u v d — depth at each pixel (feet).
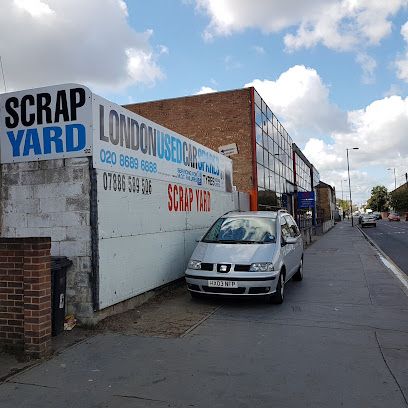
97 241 20.17
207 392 13.08
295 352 16.76
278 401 12.46
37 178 21.02
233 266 24.29
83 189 20.21
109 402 12.43
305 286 31.89
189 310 23.72
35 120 21.13
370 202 422.00
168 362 15.62
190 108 74.64
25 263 16.06
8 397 12.75
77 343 17.74
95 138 20.39
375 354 16.52
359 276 36.35
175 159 30.37
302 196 100.01
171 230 29.09
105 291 20.71
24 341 16.10
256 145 71.51
